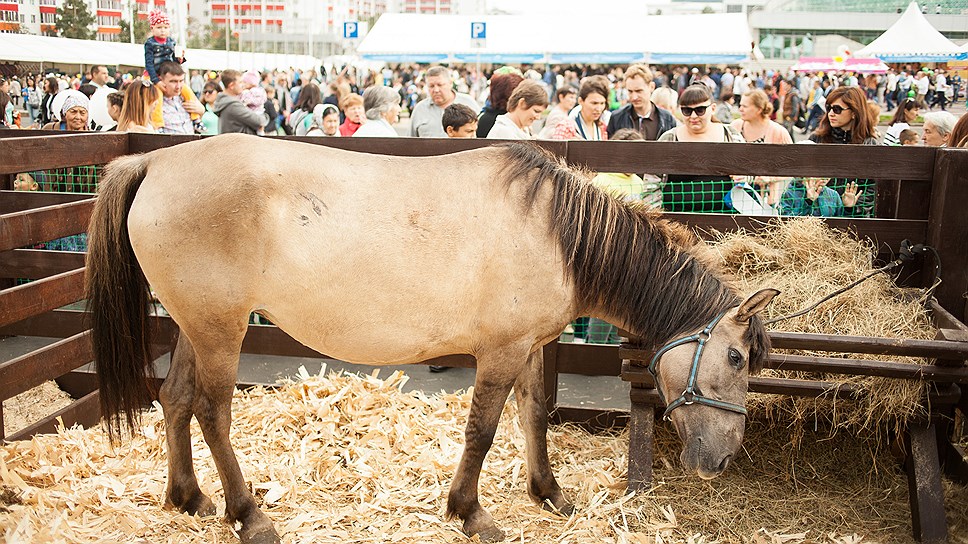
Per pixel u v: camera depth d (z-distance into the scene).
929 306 3.29
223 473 2.78
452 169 2.74
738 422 2.59
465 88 14.54
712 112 5.17
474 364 4.05
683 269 2.78
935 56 14.20
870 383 3.00
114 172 2.76
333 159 2.68
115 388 2.85
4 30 10.45
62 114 7.06
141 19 13.09
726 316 2.64
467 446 2.85
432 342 2.75
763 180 4.64
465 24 17.44
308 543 2.78
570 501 3.13
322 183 2.61
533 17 17.42
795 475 3.29
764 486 3.24
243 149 2.64
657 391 2.91
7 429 3.94
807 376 3.16
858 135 4.80
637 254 2.78
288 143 2.70
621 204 2.88
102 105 6.94
